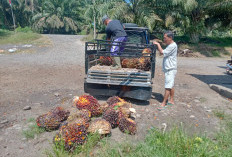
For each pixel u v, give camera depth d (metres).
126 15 19.02
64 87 6.30
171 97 5.04
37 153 2.83
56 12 45.91
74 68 9.67
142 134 3.46
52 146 2.80
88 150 2.79
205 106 5.04
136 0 19.44
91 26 28.09
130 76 4.66
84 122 3.12
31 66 9.83
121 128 3.45
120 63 5.29
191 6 18.36
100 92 4.96
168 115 4.36
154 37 22.58
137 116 4.21
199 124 3.95
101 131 3.10
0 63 10.40
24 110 4.36
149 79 4.62
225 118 4.24
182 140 2.90
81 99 3.99
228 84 7.06
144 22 18.77
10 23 47.59
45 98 5.19
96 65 5.48
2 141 3.11
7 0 41.88
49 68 9.46
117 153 2.73
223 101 5.49
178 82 7.71
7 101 4.90
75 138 2.79
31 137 3.22
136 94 4.78
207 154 2.64
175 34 28.91
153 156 2.62
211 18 22.44
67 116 3.71
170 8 19.97
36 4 48.31
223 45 21.72
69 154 2.75
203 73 9.95
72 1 45.66
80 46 19.00
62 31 50.00
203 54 18.72
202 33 22.14
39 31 44.28
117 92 4.91
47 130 3.43
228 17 21.22
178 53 18.27
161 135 3.14
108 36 5.68
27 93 5.58
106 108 4.02
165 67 4.67
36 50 16.03
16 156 2.75
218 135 3.37
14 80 7.02
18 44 18.91
